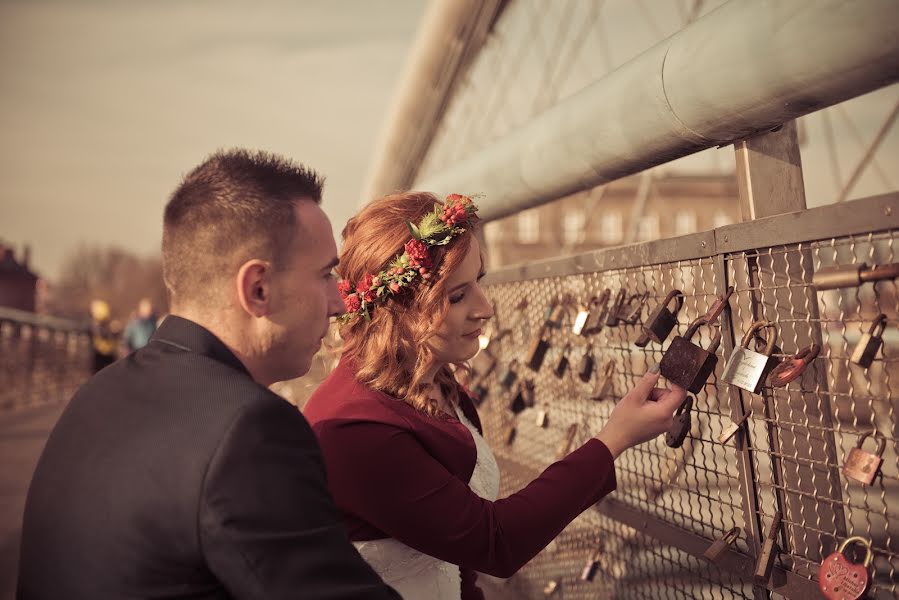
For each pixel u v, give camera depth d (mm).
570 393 2051
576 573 2150
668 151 1454
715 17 1188
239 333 1001
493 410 2703
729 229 1278
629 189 36688
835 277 1015
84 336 14547
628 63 1496
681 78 1252
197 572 818
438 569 1448
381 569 1363
